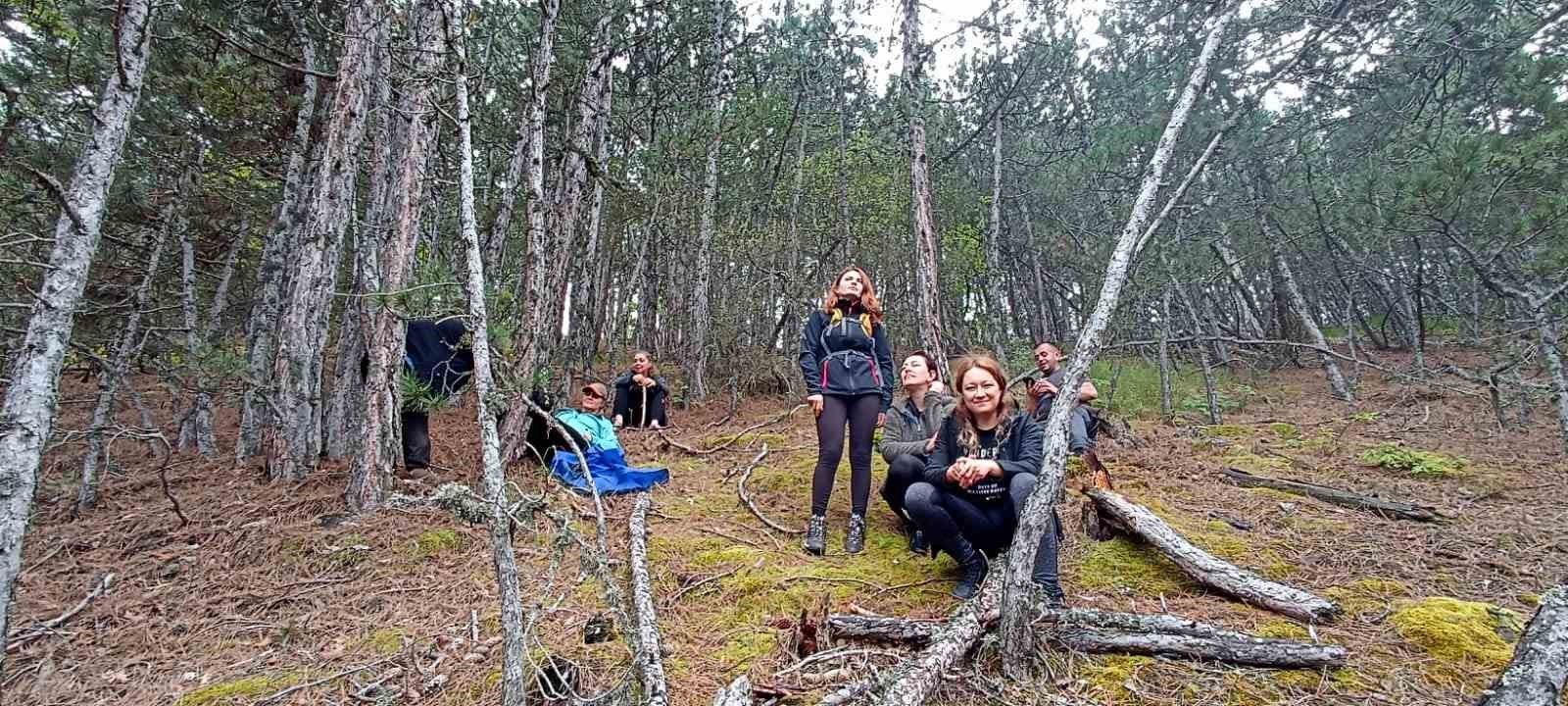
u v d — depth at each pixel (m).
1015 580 2.34
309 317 5.25
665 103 12.38
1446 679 2.23
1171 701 2.13
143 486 5.42
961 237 14.11
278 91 7.52
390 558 3.59
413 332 4.47
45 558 3.72
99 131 2.20
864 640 2.59
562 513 2.13
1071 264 12.98
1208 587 3.06
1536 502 4.29
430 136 4.63
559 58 8.47
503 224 8.50
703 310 11.48
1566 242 5.71
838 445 3.88
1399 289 12.39
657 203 10.59
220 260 9.44
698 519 4.30
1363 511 4.25
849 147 14.29
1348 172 9.72
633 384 7.97
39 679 2.58
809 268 13.28
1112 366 10.69
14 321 4.18
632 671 2.11
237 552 3.69
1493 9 6.54
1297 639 2.54
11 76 4.70
